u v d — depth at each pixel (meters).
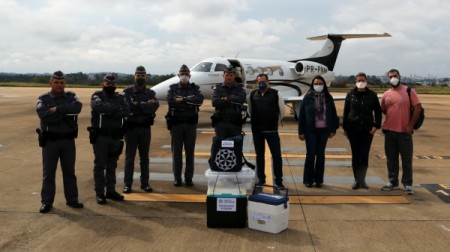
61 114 5.55
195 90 6.90
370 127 6.68
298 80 20.14
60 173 7.68
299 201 6.17
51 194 5.64
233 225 5.00
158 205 5.96
